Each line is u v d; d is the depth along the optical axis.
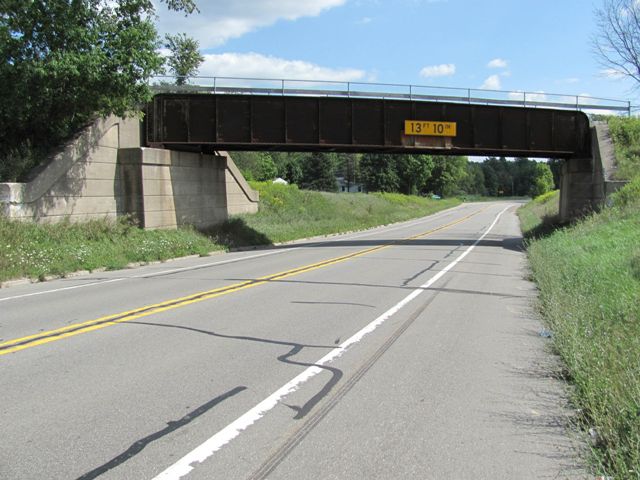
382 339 7.38
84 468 3.71
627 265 11.14
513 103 26.81
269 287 12.09
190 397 5.09
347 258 19.14
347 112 25.12
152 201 22.11
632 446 3.55
